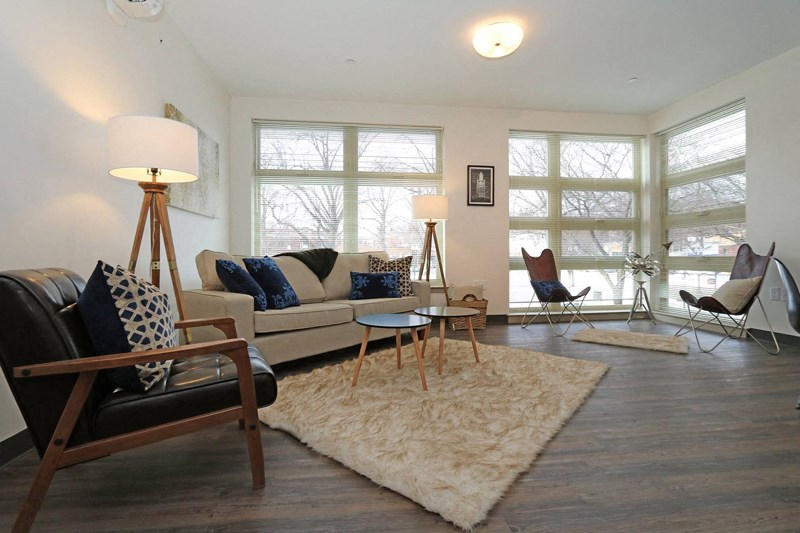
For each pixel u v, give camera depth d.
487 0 2.73
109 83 2.21
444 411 1.92
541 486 1.34
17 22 1.61
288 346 2.70
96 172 2.11
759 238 3.69
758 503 1.25
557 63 3.63
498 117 4.76
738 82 3.87
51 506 1.25
